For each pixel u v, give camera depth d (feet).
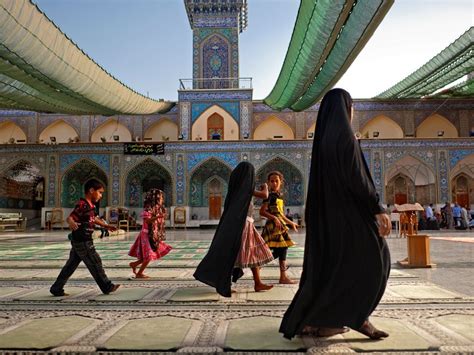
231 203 11.59
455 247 26.43
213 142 57.47
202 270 11.01
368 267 6.71
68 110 45.03
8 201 61.93
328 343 7.07
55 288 11.58
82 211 11.62
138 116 65.51
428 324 8.30
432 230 50.26
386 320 8.63
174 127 65.26
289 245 13.34
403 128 63.10
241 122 62.28
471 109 63.05
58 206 57.06
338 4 25.20
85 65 32.68
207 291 12.16
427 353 6.53
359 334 7.59
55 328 8.25
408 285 12.87
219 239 11.20
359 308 6.64
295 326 6.92
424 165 56.13
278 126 63.93
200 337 7.55
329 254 6.91
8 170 58.85
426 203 59.31
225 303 10.45
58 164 57.57
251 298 11.03
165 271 16.60
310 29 29.58
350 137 6.95
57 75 31.01
